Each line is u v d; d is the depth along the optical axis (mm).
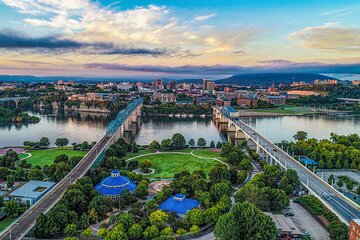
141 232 197875
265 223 185125
